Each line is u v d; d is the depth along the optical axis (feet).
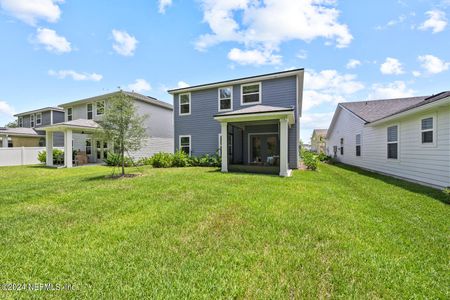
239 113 29.73
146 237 10.02
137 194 17.67
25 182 25.38
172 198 16.48
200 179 24.62
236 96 42.75
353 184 24.13
